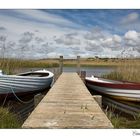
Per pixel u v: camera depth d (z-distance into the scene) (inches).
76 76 502.3
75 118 158.9
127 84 263.9
